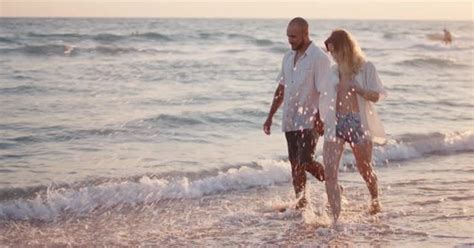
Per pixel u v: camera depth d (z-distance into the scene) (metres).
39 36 41.38
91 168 8.53
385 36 65.69
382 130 6.37
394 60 34.12
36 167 8.59
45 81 19.33
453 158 9.97
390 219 6.50
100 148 9.98
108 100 15.67
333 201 6.25
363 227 6.22
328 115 6.19
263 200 7.33
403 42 57.16
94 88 18.00
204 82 20.34
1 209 6.54
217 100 16.03
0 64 24.44
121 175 8.06
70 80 19.80
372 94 6.10
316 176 6.61
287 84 6.48
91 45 35.91
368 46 50.53
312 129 6.45
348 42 6.14
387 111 14.39
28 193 7.18
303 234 6.04
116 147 10.06
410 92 18.56
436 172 8.89
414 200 7.27
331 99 6.16
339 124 6.19
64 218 6.50
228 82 20.48
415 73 26.44
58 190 7.24
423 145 10.52
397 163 9.52
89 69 23.48
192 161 9.02
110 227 6.24
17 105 14.48
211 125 12.27
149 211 6.80
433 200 7.28
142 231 6.13
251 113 13.69
